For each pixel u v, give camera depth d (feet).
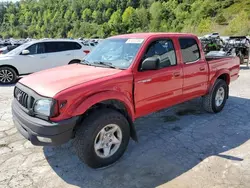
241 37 40.86
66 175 9.92
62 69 12.27
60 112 8.93
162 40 12.90
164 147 12.25
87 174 10.00
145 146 12.36
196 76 14.78
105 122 10.01
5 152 11.68
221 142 12.76
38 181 9.49
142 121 15.84
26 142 12.75
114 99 10.33
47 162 10.86
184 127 14.79
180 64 13.60
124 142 11.03
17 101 11.06
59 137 8.94
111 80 10.32
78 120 9.57
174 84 13.30
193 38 14.80
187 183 9.37
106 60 12.71
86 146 9.66
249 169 10.23
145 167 10.49
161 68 12.53
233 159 11.03
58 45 31.32
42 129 8.91
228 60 17.87
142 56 11.69
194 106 18.75
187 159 11.10
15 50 30.17
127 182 9.48
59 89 9.27
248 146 12.29
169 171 10.18
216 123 15.39
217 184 9.28
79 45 32.89
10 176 9.77
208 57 18.21
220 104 17.42
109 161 10.57
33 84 10.29
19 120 10.07
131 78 11.03
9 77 28.78
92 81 9.95
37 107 9.29
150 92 12.05
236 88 24.95
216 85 16.57
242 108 18.40
